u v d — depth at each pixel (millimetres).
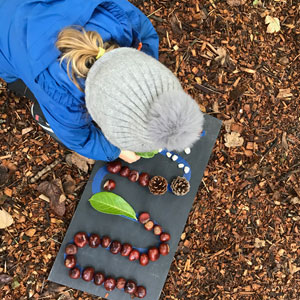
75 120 559
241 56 957
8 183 870
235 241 943
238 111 951
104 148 665
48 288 871
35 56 483
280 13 981
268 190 961
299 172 972
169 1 923
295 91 983
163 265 875
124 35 525
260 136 959
